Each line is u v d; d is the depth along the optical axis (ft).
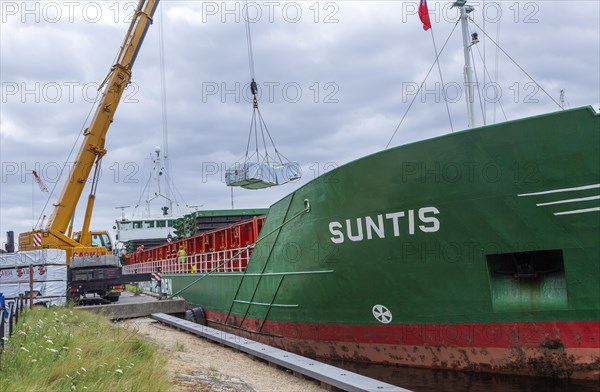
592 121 27.71
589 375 29.25
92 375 24.59
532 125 29.12
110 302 77.20
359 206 36.22
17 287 67.62
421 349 34.86
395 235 34.50
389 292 35.70
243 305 55.88
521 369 31.12
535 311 30.45
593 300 28.78
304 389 29.63
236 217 96.89
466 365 33.04
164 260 102.94
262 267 50.52
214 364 35.81
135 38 77.92
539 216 29.58
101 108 76.69
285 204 45.11
